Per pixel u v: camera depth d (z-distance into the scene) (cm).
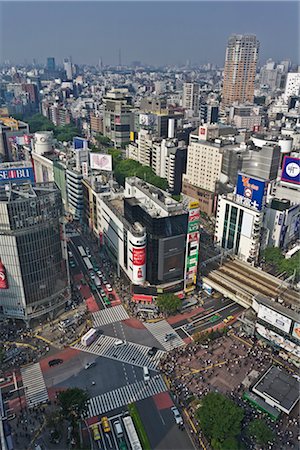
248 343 14362
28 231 13725
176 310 16075
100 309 16125
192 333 14838
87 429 10875
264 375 12375
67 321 15062
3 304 14612
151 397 11912
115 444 10456
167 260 15688
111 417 11231
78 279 18238
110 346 14062
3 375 12662
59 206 14788
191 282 16950
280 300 14800
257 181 17762
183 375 12769
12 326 15025
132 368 13088
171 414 11350
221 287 16612
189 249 16150
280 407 11256
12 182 16112
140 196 17638
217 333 14638
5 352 13525
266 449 10306
